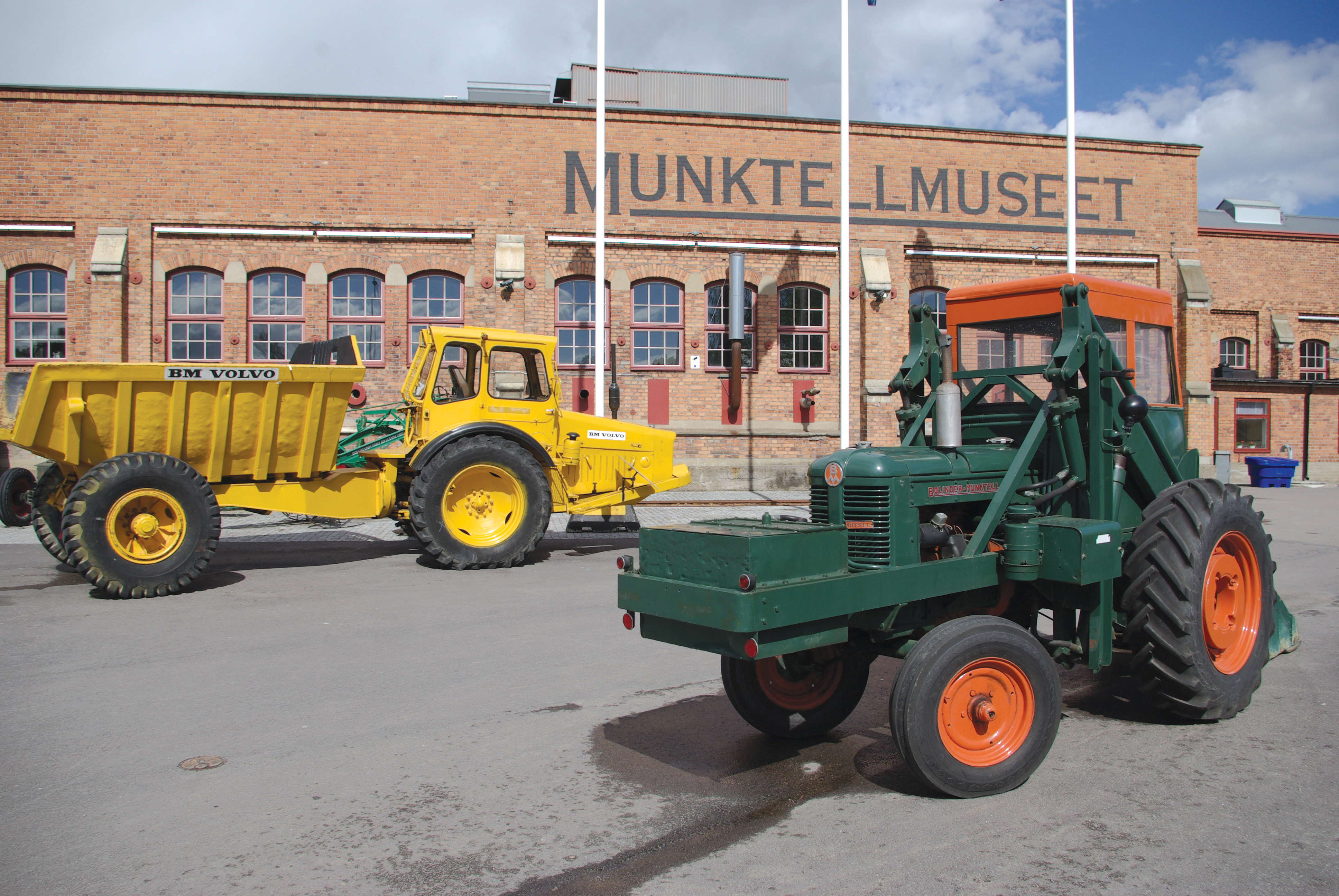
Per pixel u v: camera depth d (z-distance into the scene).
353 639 6.45
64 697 5.06
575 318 18.14
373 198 17.36
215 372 8.48
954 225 19.28
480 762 4.12
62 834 3.37
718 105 21.89
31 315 16.84
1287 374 24.95
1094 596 4.20
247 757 4.17
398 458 9.75
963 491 4.31
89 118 16.80
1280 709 4.86
